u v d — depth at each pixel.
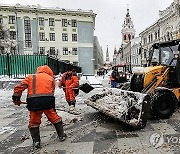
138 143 4.45
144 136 4.85
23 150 4.31
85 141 4.68
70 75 7.61
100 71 51.72
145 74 6.75
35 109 4.26
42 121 6.32
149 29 52.56
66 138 4.88
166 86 6.92
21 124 6.24
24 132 5.46
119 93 6.42
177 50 7.15
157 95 6.16
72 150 4.22
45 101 4.33
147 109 5.26
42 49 47.97
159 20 45.06
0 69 17.25
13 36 46.81
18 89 4.36
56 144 4.56
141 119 5.17
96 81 22.36
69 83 7.53
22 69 17.62
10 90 14.73
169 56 7.41
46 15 47.78
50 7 48.94
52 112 4.63
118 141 4.61
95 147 4.33
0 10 45.97
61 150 4.23
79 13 48.41
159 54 7.77
